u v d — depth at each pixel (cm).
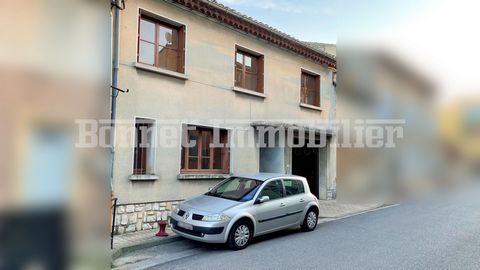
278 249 704
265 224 761
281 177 857
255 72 1212
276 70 1262
